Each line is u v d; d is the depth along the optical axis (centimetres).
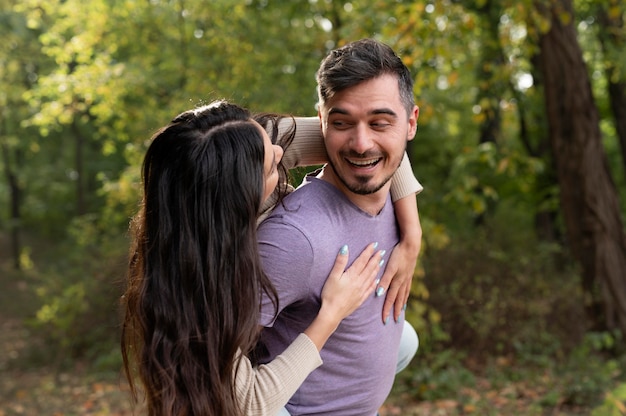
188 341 154
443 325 740
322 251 164
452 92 1145
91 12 938
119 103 955
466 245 782
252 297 155
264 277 158
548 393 591
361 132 158
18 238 2147
